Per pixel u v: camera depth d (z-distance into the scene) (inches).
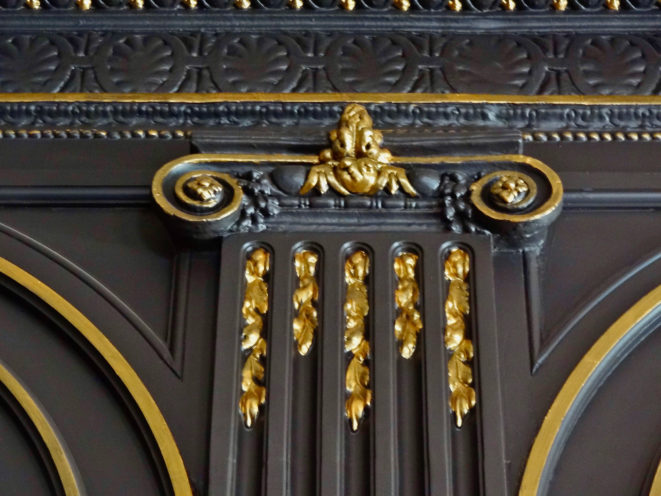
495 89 82.8
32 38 85.4
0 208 78.7
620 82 83.3
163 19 85.7
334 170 75.4
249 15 85.5
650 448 70.1
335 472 66.9
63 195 78.4
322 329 71.4
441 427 68.2
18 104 81.3
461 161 75.9
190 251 76.4
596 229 77.7
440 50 84.5
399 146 77.1
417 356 71.0
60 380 72.6
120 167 79.7
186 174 75.8
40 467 70.4
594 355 71.4
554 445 68.7
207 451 68.9
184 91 82.9
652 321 74.1
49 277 75.6
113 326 73.7
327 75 83.2
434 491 66.4
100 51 84.6
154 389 71.6
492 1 85.8
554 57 84.4
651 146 80.6
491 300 72.4
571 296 74.8
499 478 66.7
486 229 74.8
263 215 75.1
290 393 69.7
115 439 70.5
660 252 76.2
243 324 72.2
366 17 85.5
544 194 74.9
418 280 73.4
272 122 81.2
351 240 74.5
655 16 85.7
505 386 71.0
